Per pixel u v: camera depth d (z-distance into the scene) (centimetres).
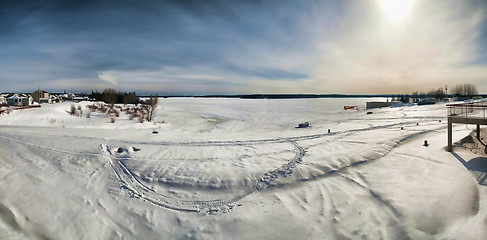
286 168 1298
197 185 1132
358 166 1353
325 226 855
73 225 884
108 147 1653
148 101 6631
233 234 830
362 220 875
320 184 1140
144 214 948
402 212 887
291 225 864
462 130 2094
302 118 4769
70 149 1585
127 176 1235
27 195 1041
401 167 1305
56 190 1091
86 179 1195
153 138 2095
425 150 1571
